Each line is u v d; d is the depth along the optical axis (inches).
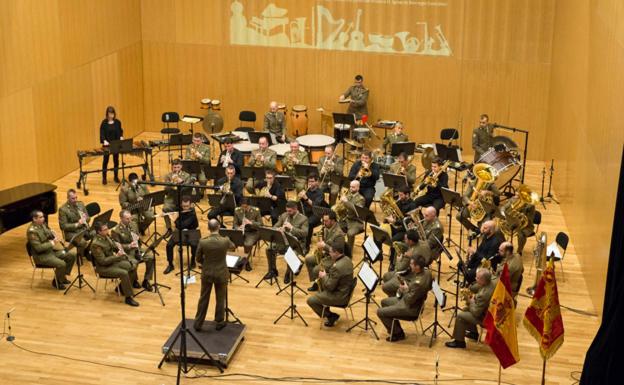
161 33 922.1
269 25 896.9
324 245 529.7
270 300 576.4
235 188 691.4
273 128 838.5
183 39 919.0
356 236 684.7
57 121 783.1
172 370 493.4
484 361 504.1
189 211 623.5
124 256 566.9
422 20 863.7
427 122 890.7
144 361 502.0
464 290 517.0
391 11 868.0
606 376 400.2
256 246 655.1
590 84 622.5
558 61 801.6
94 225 565.0
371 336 531.2
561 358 508.7
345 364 499.8
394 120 896.9
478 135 794.8
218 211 671.1
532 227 625.0
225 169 690.8
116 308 563.8
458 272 556.4
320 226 700.7
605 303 434.6
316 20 885.8
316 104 912.3
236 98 925.2
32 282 598.5
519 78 861.2
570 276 616.7
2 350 510.9
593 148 597.3
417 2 860.6
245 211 620.7
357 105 874.1
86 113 829.8
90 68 830.5
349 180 666.2
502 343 446.3
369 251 542.6
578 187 658.2
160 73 933.8
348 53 888.9
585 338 531.2
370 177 708.0
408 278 524.1
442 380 483.5
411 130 896.9
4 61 700.7
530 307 446.0
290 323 546.6
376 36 878.4
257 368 494.9
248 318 551.5
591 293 578.6
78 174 809.5
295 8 886.4
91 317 551.8
